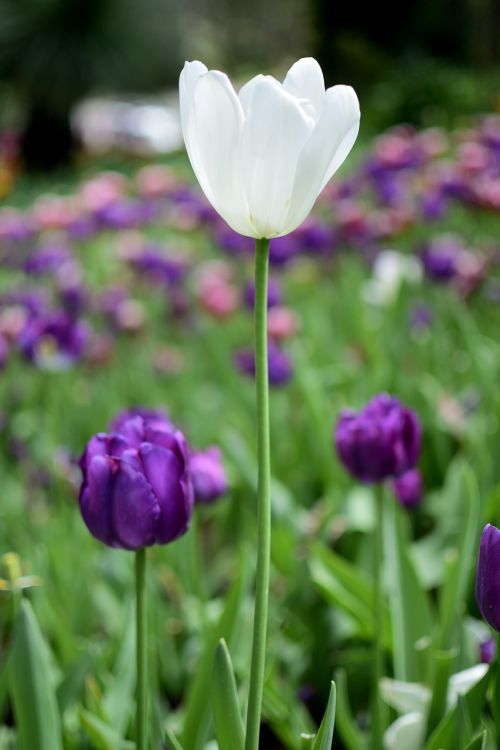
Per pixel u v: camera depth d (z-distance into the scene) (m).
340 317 2.68
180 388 2.19
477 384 1.82
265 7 19.73
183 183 4.25
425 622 1.12
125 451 0.87
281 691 1.14
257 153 0.77
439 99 8.09
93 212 3.48
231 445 1.44
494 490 1.31
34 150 9.42
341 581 1.20
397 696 1.06
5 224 3.41
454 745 0.92
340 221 3.01
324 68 10.62
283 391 2.04
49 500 1.69
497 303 2.46
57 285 2.79
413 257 2.71
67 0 9.07
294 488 1.64
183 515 0.87
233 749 0.84
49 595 1.25
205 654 1.03
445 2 10.87
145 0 9.33
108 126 11.44
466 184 3.13
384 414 1.03
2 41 9.16
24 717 0.90
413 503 1.32
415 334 2.24
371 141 7.32
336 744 1.22
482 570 0.84
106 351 2.27
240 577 1.04
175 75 9.59
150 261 2.87
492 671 0.93
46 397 2.05
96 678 1.09
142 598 0.88
